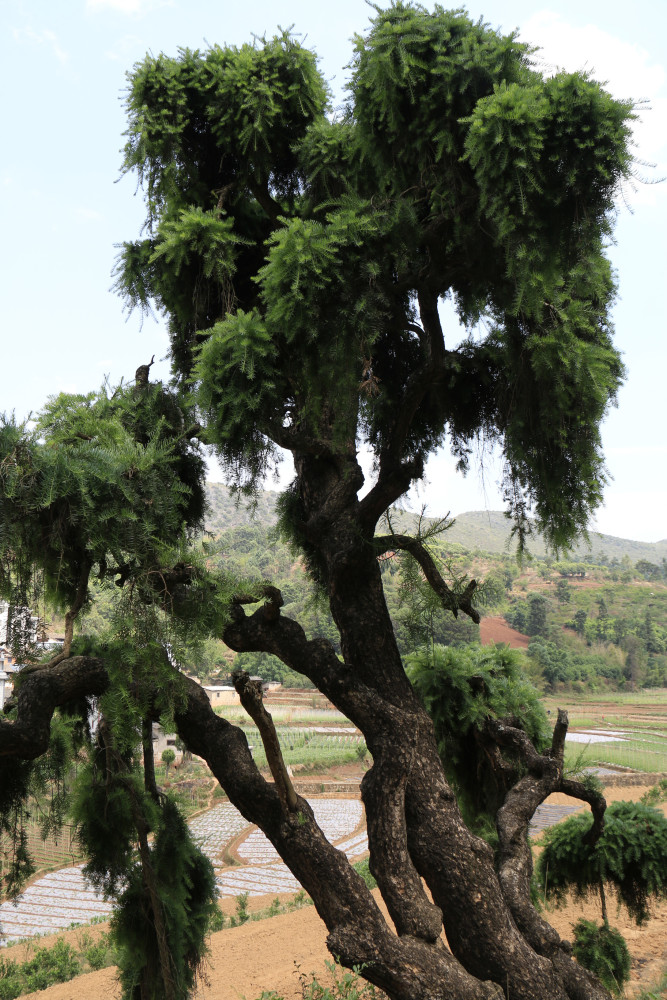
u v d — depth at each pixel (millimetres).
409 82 4816
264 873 24906
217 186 7066
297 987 8859
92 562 5113
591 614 138750
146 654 4453
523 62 4906
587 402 5551
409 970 4418
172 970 5973
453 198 5055
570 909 10891
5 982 12305
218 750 5664
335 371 5117
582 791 6480
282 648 6109
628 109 4414
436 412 7184
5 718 5598
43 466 4480
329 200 5750
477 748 8039
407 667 8406
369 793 5527
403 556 6285
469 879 5152
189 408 6516
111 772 6379
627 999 7738
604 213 4664
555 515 6113
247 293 7355
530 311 5008
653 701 99938
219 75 6422
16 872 6012
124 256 7129
